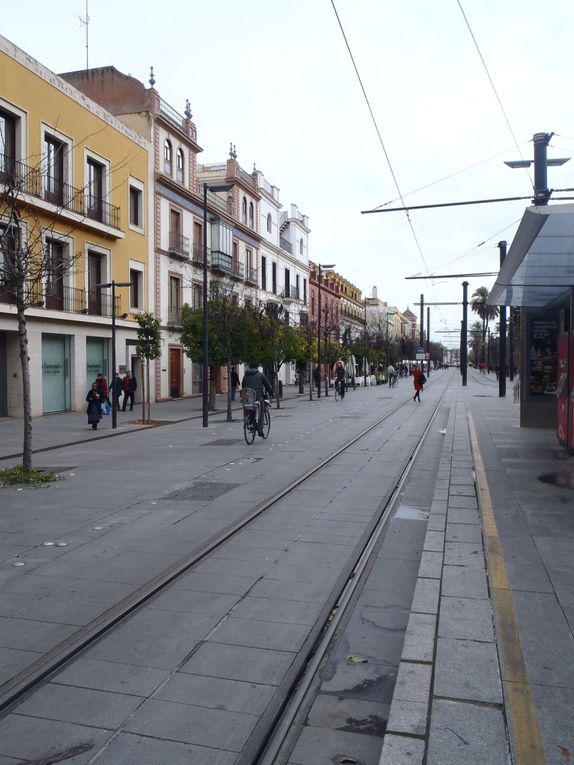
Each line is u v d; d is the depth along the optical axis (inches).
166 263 1403.8
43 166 956.6
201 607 203.5
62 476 445.7
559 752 117.4
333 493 377.4
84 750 127.8
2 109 885.8
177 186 1427.2
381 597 212.1
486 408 993.5
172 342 1430.9
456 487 363.9
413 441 616.4
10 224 472.7
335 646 176.4
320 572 236.1
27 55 928.9
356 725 137.6
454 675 145.6
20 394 957.8
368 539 279.1
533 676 145.8
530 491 348.8
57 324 1021.2
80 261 1077.8
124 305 1221.1
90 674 159.8
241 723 137.3
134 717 139.8
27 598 211.5
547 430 658.8
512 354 2623.0
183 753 126.6
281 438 658.8
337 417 917.2
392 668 163.5
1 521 316.8
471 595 194.7
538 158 565.3
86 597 211.9
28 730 135.1
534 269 397.1
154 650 173.2
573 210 248.1
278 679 156.7
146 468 480.7
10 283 454.0
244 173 1898.4
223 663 165.3
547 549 241.6
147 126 1333.7
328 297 2994.6
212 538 281.0
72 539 282.7
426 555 235.9
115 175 1182.3
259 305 1416.1
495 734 123.0
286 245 2402.8
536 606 186.2
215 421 925.2
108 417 977.5
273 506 345.1
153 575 233.3
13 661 166.2
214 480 421.7
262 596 212.5
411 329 7091.5
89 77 1364.4
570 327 471.5
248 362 1226.6
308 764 124.0
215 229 1652.3
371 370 2878.9
